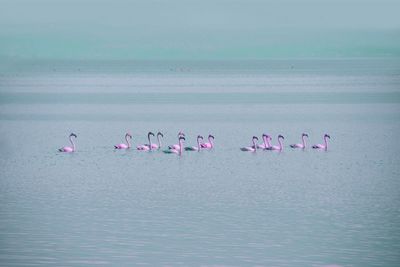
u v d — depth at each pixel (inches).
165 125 3823.8
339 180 2182.6
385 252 1450.5
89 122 3976.4
